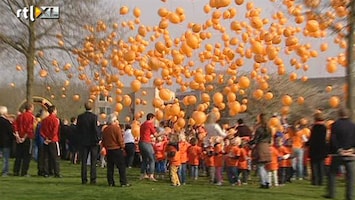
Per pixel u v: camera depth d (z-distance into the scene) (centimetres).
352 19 1253
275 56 1479
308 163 1617
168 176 1652
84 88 2806
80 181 1385
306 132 1631
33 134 1534
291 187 1378
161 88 1623
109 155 1284
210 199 1099
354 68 1280
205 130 1641
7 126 1490
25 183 1306
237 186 1393
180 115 1554
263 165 1357
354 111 1220
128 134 1752
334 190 1159
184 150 1442
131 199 1067
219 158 1459
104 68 2364
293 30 1535
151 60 1518
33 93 2780
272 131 1382
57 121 1498
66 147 2348
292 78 1797
